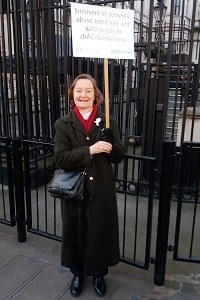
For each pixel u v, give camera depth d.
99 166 2.12
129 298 2.33
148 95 4.16
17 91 4.50
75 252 2.28
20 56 4.38
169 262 2.79
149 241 2.42
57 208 3.94
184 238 3.23
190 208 3.98
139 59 4.21
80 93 2.05
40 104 4.68
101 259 2.19
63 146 2.07
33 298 2.33
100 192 2.12
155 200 4.23
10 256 2.86
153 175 2.26
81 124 2.08
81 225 2.18
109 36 2.02
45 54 4.48
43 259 2.81
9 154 2.98
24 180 3.16
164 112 3.94
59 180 2.08
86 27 1.96
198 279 2.56
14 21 4.23
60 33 4.56
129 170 5.24
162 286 2.46
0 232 3.31
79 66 4.07
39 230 3.08
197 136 4.21
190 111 4.16
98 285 2.37
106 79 2.04
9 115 4.71
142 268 2.51
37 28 4.34
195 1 3.41
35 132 4.84
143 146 4.17
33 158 4.46
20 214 3.00
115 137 2.15
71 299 2.31
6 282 2.50
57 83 4.51
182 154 2.29
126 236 3.27
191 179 4.04
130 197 4.34
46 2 4.36
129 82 3.98
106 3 3.75
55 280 2.53
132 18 2.06
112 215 2.20
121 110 4.53
